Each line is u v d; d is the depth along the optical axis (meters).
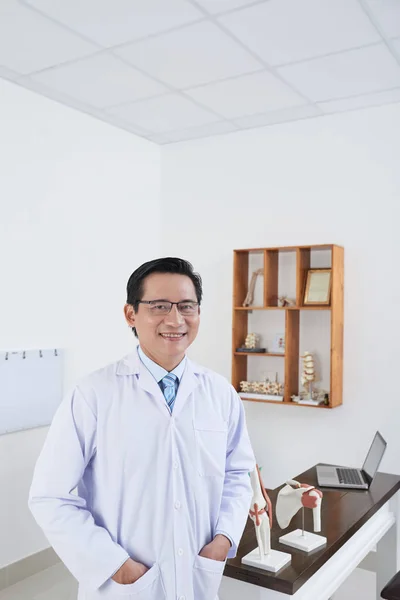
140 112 3.85
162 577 1.44
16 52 2.96
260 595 1.75
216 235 4.32
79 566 1.38
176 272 1.51
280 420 3.96
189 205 4.46
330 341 3.74
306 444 3.86
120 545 1.45
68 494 1.44
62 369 3.64
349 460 3.70
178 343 1.51
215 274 4.32
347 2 2.48
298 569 1.75
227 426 1.69
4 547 3.25
